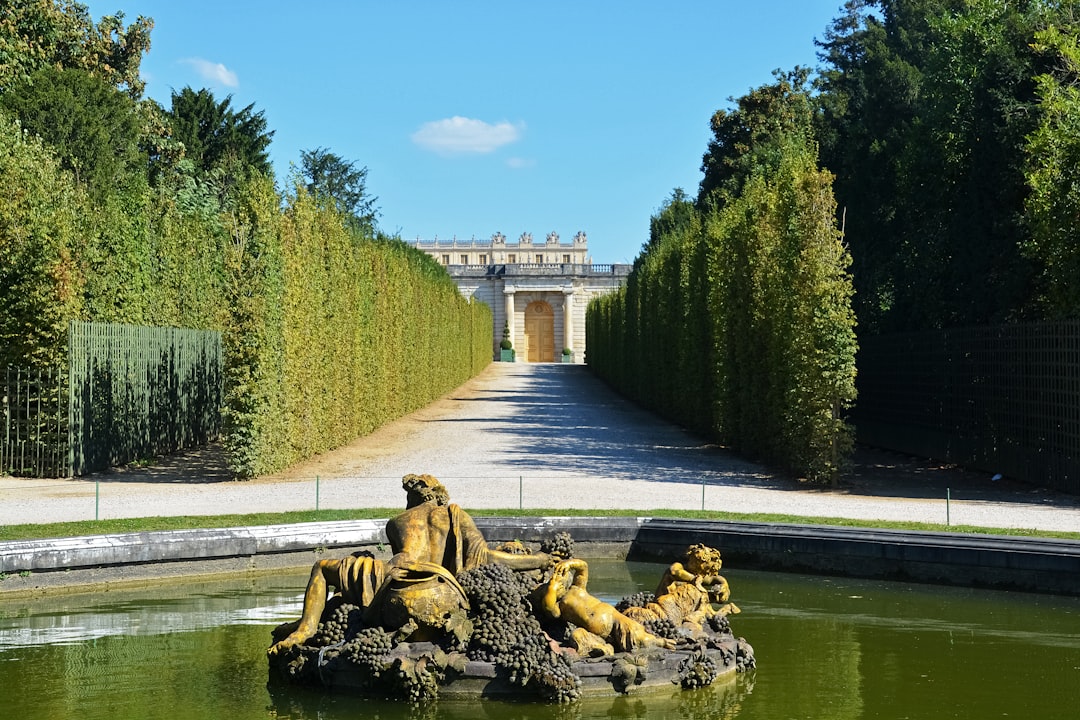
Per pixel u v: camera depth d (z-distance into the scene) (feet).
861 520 48.01
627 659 25.45
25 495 58.85
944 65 93.04
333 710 24.20
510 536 45.44
